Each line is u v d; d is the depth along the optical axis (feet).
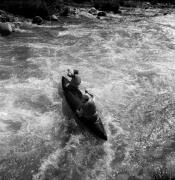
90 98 30.48
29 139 29.78
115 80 42.06
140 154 29.19
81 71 43.93
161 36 62.54
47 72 42.73
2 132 30.35
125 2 107.24
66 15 76.33
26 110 34.04
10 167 26.50
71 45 54.19
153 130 32.78
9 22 62.95
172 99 38.32
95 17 79.05
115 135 31.55
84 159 28.09
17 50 49.65
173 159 28.68
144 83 41.78
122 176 26.45
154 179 26.32
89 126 30.71
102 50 52.60
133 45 56.13
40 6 69.77
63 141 30.01
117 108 36.01
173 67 46.96
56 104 35.40
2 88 37.73
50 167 26.89
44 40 55.83
